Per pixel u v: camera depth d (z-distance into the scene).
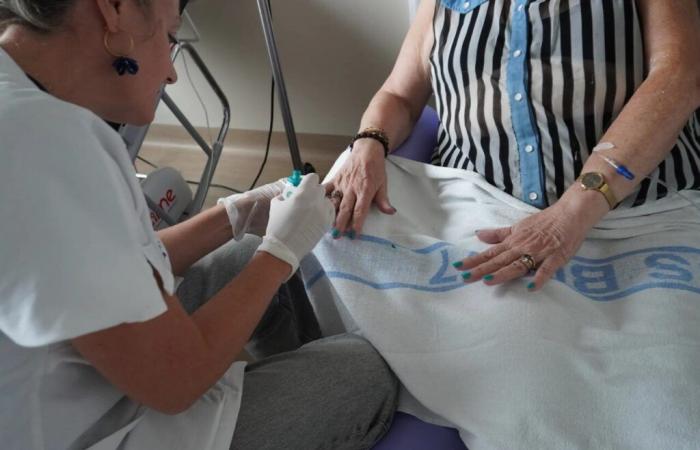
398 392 0.79
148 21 0.60
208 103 2.18
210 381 0.65
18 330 0.50
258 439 0.69
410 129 1.21
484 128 1.00
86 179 0.49
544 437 0.66
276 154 2.22
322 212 0.84
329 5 1.76
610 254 0.88
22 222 0.47
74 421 0.63
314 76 1.96
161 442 0.67
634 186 0.86
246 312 0.71
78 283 0.48
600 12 0.88
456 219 0.99
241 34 1.92
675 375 0.67
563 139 0.94
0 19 0.56
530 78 0.95
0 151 0.47
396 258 0.88
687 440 0.62
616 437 0.65
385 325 0.80
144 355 0.57
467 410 0.70
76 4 0.55
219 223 0.95
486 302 0.79
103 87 0.62
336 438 0.73
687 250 0.82
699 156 0.95
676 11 0.88
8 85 0.52
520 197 0.99
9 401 0.59
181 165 2.23
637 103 0.86
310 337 1.12
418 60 1.17
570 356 0.72
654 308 0.75
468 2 1.01
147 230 0.58
